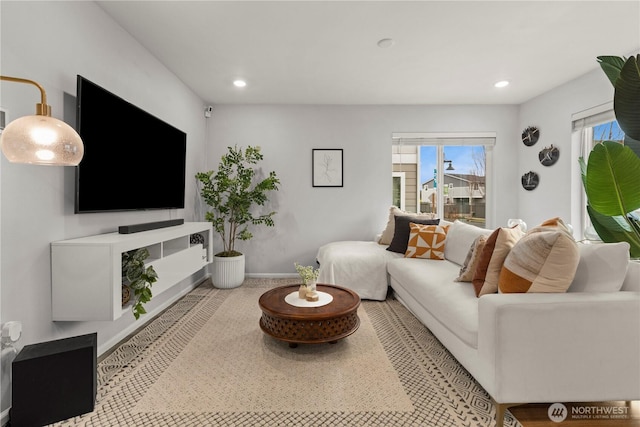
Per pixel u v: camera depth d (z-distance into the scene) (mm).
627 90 1671
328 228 4359
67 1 1912
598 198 1815
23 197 1631
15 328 1518
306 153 4316
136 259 2029
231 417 1525
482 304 1569
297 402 1638
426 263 3047
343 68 3152
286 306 2221
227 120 4254
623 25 2408
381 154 4348
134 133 2453
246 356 2121
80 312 1792
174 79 3305
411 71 3232
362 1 2121
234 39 2605
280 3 2139
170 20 2346
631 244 1942
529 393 1471
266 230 4328
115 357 2113
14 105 1585
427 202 4516
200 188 4008
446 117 4324
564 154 3574
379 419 1515
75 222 1981
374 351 2199
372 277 3326
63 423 1479
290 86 3637
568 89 3502
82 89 1892
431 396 1693
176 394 1701
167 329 2578
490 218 4461
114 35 2348
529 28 2451
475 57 2926
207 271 4352
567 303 1462
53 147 1255
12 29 1572
